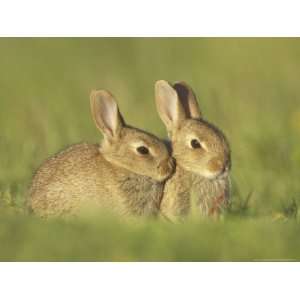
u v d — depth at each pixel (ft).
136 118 109.81
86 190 68.74
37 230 59.62
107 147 69.67
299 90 131.75
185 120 71.31
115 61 163.73
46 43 169.58
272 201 80.38
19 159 88.99
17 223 61.67
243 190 82.58
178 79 142.51
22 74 149.79
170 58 163.12
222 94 120.37
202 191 70.28
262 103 119.85
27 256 57.06
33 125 107.65
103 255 56.70
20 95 134.62
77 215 68.54
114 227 60.85
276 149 93.56
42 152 92.58
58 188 69.15
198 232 59.72
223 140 70.08
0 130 106.01
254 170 88.63
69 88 140.15
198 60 161.17
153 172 69.00
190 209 70.18
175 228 60.95
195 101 74.54
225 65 154.92
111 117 69.67
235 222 64.18
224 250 57.98
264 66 151.23
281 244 58.80
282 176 87.45
